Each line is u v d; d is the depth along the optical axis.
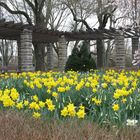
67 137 3.88
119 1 23.20
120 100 6.48
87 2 38.56
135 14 22.66
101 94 7.23
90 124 4.61
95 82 8.51
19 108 6.00
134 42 31.09
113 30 27.55
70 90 7.61
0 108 6.35
